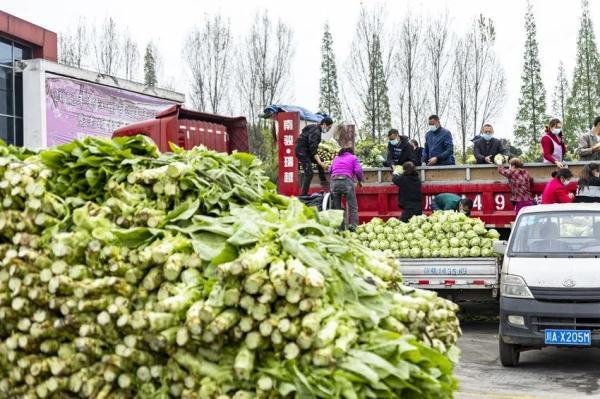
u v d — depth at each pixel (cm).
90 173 550
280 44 4262
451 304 587
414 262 1347
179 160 593
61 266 497
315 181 1723
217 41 4109
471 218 1429
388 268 572
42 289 495
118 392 489
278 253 476
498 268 1308
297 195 1639
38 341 496
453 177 1550
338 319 468
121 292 489
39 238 514
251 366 454
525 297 1034
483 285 1314
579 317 1007
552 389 936
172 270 490
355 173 1541
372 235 1411
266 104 4022
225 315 457
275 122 1916
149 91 2547
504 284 1066
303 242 493
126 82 2441
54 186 541
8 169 532
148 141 598
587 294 1009
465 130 3903
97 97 2331
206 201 551
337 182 1522
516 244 1125
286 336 455
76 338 494
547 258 1073
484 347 1231
